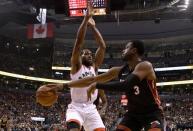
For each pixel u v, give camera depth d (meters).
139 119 5.87
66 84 5.59
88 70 6.98
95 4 24.31
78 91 6.94
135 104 5.83
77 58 6.87
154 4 39.78
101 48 7.51
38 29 43.00
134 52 5.83
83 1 24.80
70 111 7.04
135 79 5.46
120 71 5.95
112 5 25.69
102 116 7.91
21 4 46.41
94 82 5.65
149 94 5.70
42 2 37.69
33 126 36.84
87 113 7.02
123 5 25.95
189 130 34.72
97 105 7.59
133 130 5.92
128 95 5.85
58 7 27.38
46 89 5.54
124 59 5.91
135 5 39.81
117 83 5.34
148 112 5.82
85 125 7.13
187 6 49.34
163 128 5.76
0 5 49.53
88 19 6.93
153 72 5.67
